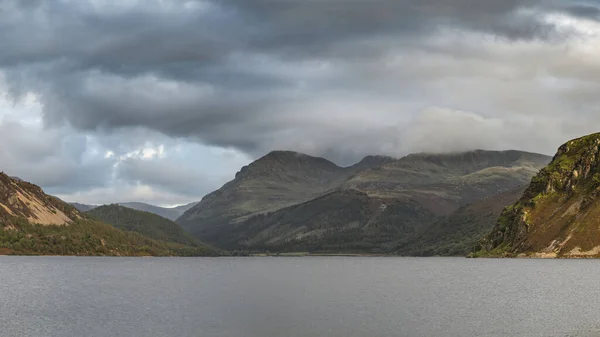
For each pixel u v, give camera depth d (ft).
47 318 452.76
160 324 422.82
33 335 385.29
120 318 451.53
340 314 470.39
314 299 586.86
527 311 483.51
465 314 467.52
